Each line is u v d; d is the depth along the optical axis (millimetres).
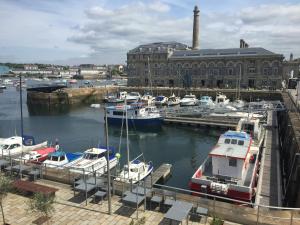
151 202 15844
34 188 16562
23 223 14211
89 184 17172
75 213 15180
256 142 32625
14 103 93500
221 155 22812
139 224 13391
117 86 116500
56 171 20156
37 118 67375
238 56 97062
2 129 54406
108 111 56250
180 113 60438
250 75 96438
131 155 38000
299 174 19812
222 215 14586
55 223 14195
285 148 32188
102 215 14961
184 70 107000
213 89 92062
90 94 104438
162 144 44000
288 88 93438
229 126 52344
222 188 20875
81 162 27875
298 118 34594
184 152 39531
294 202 19766
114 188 17281
